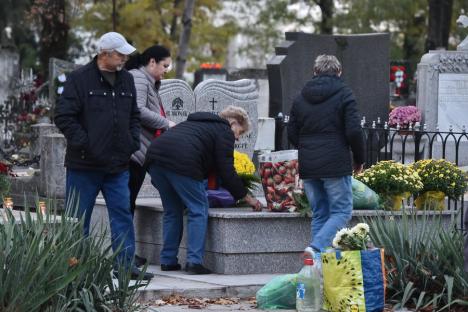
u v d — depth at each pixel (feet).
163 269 35.22
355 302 28.53
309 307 29.43
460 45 62.13
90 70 31.40
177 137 34.12
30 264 23.91
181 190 34.17
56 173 49.11
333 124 33.04
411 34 129.39
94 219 40.98
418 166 40.32
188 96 48.01
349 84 64.75
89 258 25.66
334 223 32.89
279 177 35.47
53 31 115.03
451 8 113.09
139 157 35.65
